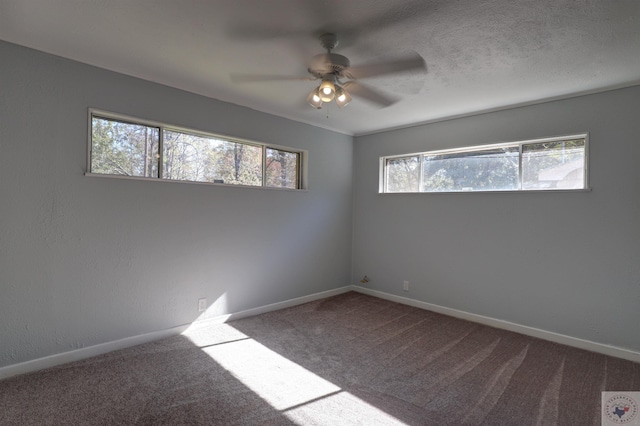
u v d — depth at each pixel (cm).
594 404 211
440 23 197
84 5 184
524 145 344
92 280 264
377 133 466
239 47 232
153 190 296
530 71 262
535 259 329
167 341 299
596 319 295
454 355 281
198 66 265
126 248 281
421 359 273
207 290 335
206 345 292
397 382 236
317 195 443
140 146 293
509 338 321
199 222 328
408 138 433
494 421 193
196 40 224
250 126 366
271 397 215
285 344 299
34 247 238
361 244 485
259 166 384
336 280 475
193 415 194
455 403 211
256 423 188
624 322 282
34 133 237
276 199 396
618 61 242
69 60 250
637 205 277
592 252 298
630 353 277
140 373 241
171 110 305
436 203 403
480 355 281
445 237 395
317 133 439
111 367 248
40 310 241
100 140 271
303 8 184
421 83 288
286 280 410
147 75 284
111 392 215
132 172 288
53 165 245
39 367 241
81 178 257
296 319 367
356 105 351
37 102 237
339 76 238
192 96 318
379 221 462
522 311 336
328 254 461
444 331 336
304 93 324
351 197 492
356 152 491
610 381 240
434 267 404
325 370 252
